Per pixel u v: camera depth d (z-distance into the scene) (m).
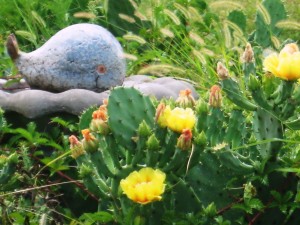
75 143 2.15
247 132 2.45
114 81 2.72
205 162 2.22
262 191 2.23
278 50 3.23
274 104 2.16
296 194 2.21
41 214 2.31
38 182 2.45
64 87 2.68
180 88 2.76
